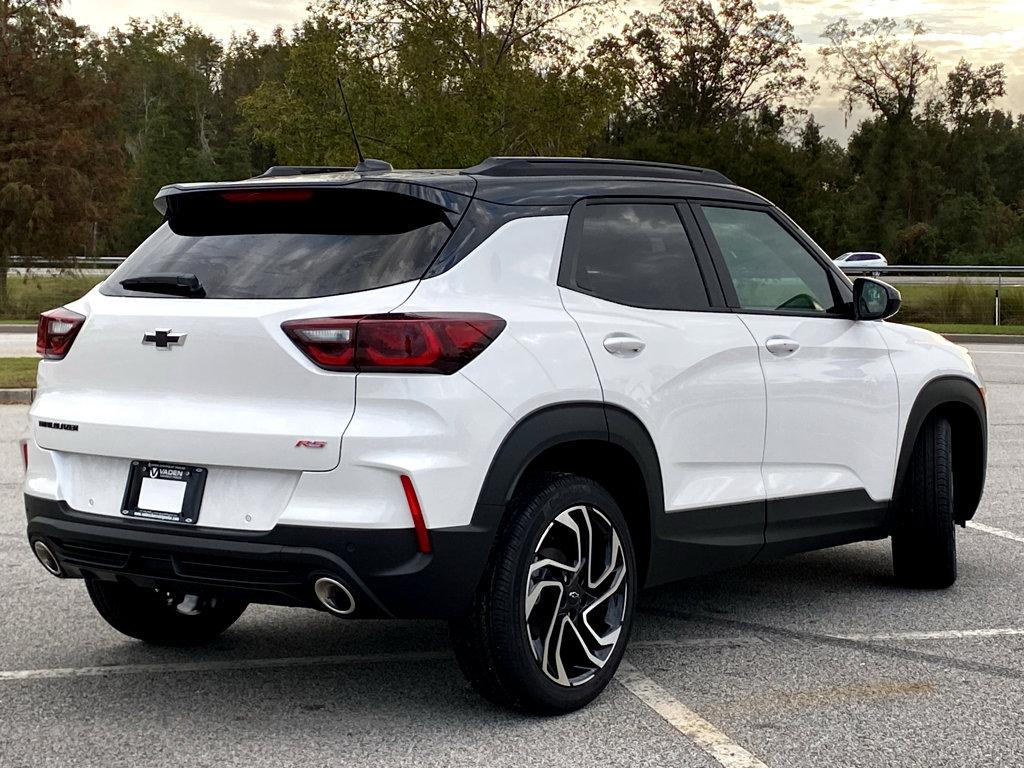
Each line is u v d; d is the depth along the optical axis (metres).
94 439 3.95
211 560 3.69
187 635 4.81
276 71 94.12
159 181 81.69
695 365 4.42
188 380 3.80
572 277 4.14
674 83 73.94
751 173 68.44
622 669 4.48
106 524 3.87
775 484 4.81
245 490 3.68
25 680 4.36
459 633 3.77
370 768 3.52
